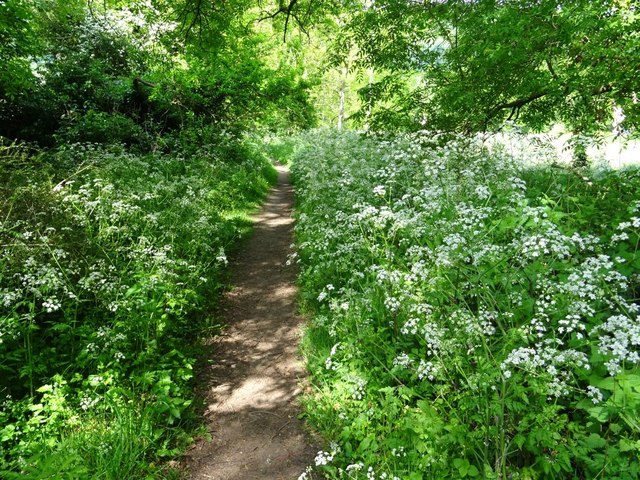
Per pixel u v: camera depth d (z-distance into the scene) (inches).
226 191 467.5
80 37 621.6
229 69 629.9
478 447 113.1
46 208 230.4
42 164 315.3
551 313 133.3
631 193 207.2
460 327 130.8
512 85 302.2
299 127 783.1
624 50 229.0
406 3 360.5
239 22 506.9
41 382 169.9
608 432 112.7
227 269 319.0
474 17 302.7
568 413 122.9
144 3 478.9
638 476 100.8
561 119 314.3
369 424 144.8
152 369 179.6
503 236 162.7
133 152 536.7
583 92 251.6
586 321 142.7
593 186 216.7
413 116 390.0
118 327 189.6
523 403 114.0
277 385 191.0
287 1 478.0
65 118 542.6
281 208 523.8
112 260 228.2
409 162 231.9
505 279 138.5
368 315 173.3
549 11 249.4
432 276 145.9
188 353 208.1
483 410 113.2
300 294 269.4
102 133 535.8
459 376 135.4
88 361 175.5
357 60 396.8
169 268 242.8
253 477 142.3
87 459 134.6
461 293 143.3
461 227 150.4
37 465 121.6
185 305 234.8
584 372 112.8
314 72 757.3
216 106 679.7
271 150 1095.6
